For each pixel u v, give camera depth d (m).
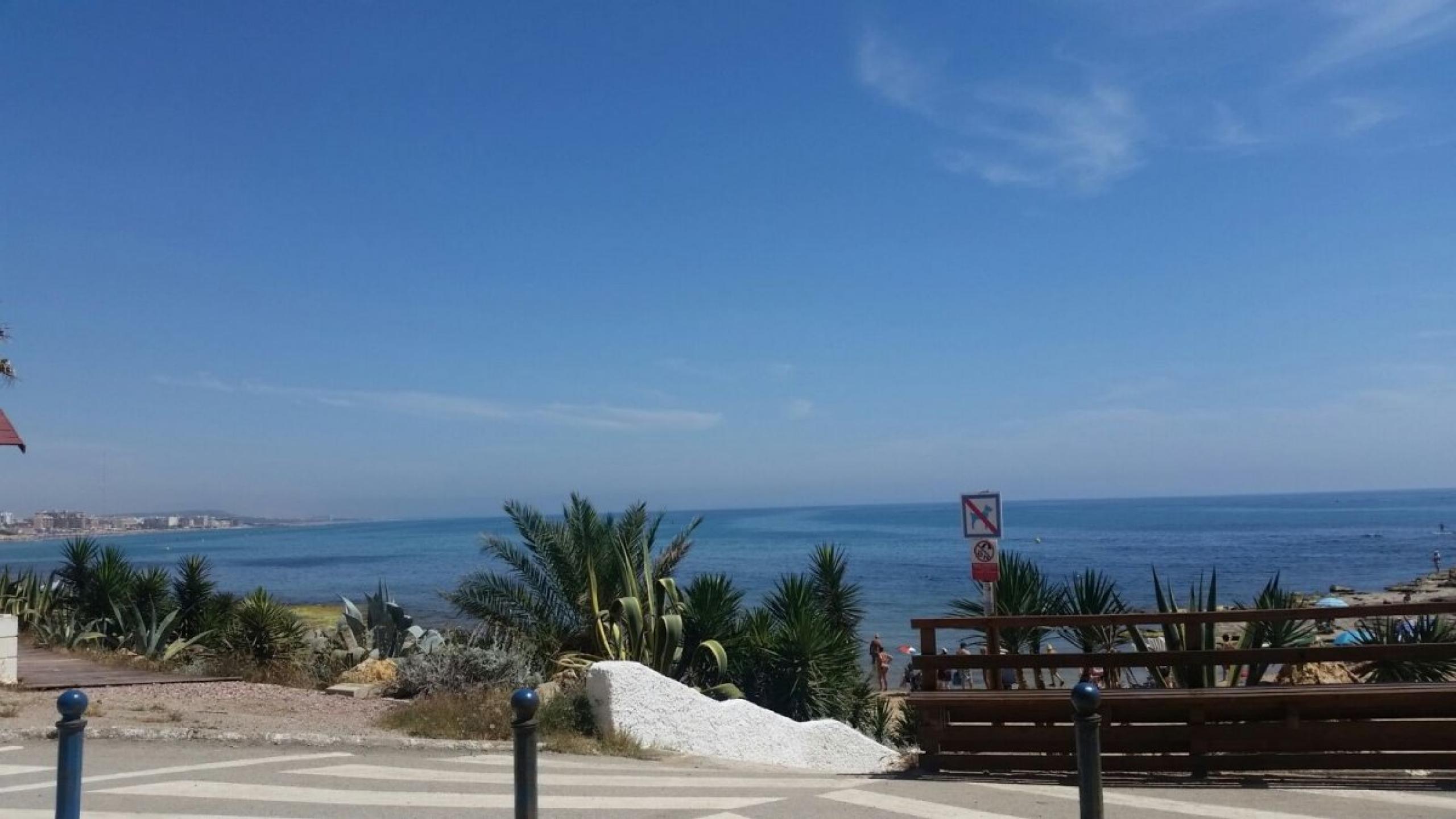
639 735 10.97
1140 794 7.57
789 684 16.62
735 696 16.33
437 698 12.80
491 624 18.58
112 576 22.91
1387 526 139.12
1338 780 7.94
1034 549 91.75
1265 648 8.56
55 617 21.97
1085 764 5.48
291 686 15.91
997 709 8.52
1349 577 63.53
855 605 21.38
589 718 11.12
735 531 151.50
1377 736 7.87
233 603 22.45
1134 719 8.30
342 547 137.50
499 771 8.89
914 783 8.19
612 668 11.04
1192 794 7.54
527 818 5.41
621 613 18.06
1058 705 8.36
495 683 14.73
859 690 17.72
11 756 9.17
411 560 93.56
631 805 7.58
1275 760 7.98
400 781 8.34
